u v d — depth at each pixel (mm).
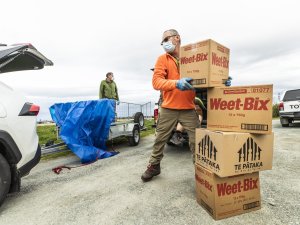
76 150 4637
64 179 3562
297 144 5871
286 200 2494
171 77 2951
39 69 3492
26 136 2756
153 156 3213
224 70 2602
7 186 2467
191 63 2496
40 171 4102
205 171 2283
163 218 2184
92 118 5086
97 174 3771
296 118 9711
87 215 2305
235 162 2064
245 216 2176
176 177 3430
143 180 3254
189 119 2984
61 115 5539
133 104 7691
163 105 3031
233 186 2178
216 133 2111
